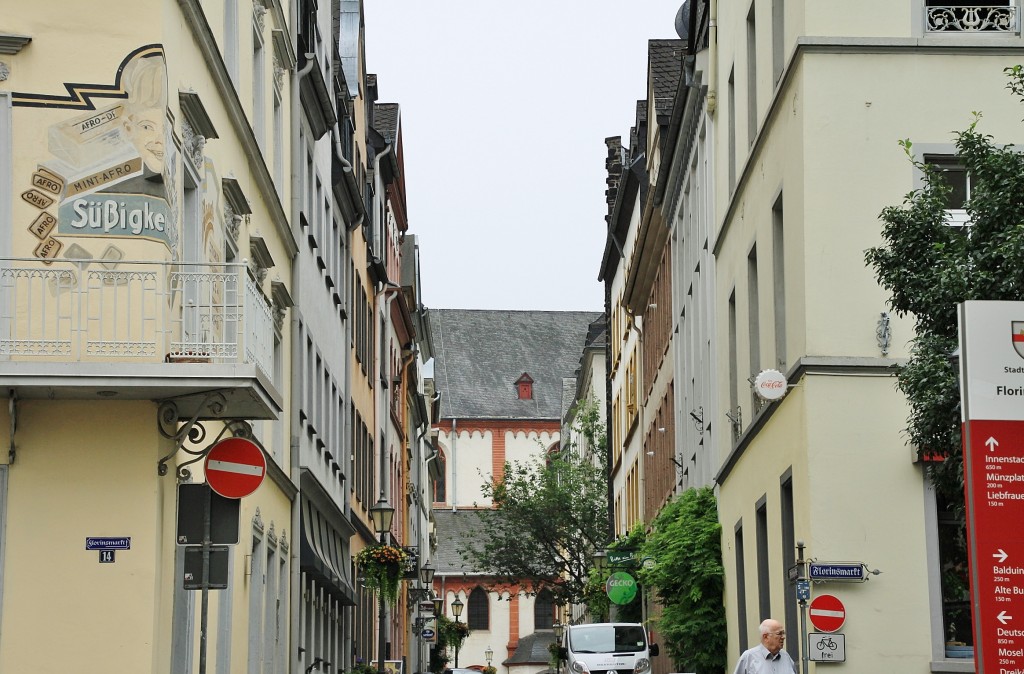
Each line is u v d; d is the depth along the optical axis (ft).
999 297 53.36
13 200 56.59
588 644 133.08
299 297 107.86
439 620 329.52
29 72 57.16
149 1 58.08
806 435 70.49
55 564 55.52
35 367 53.72
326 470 131.44
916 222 57.31
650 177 176.35
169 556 58.49
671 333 158.51
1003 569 45.85
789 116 75.87
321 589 126.93
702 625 105.60
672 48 170.50
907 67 72.69
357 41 175.11
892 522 69.67
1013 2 73.46
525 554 267.39
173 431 57.31
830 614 68.13
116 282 55.98
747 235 91.76
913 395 56.03
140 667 55.16
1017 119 72.33
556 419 477.77
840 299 71.10
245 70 84.28
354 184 147.23
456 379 487.20
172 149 59.77
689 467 137.80
